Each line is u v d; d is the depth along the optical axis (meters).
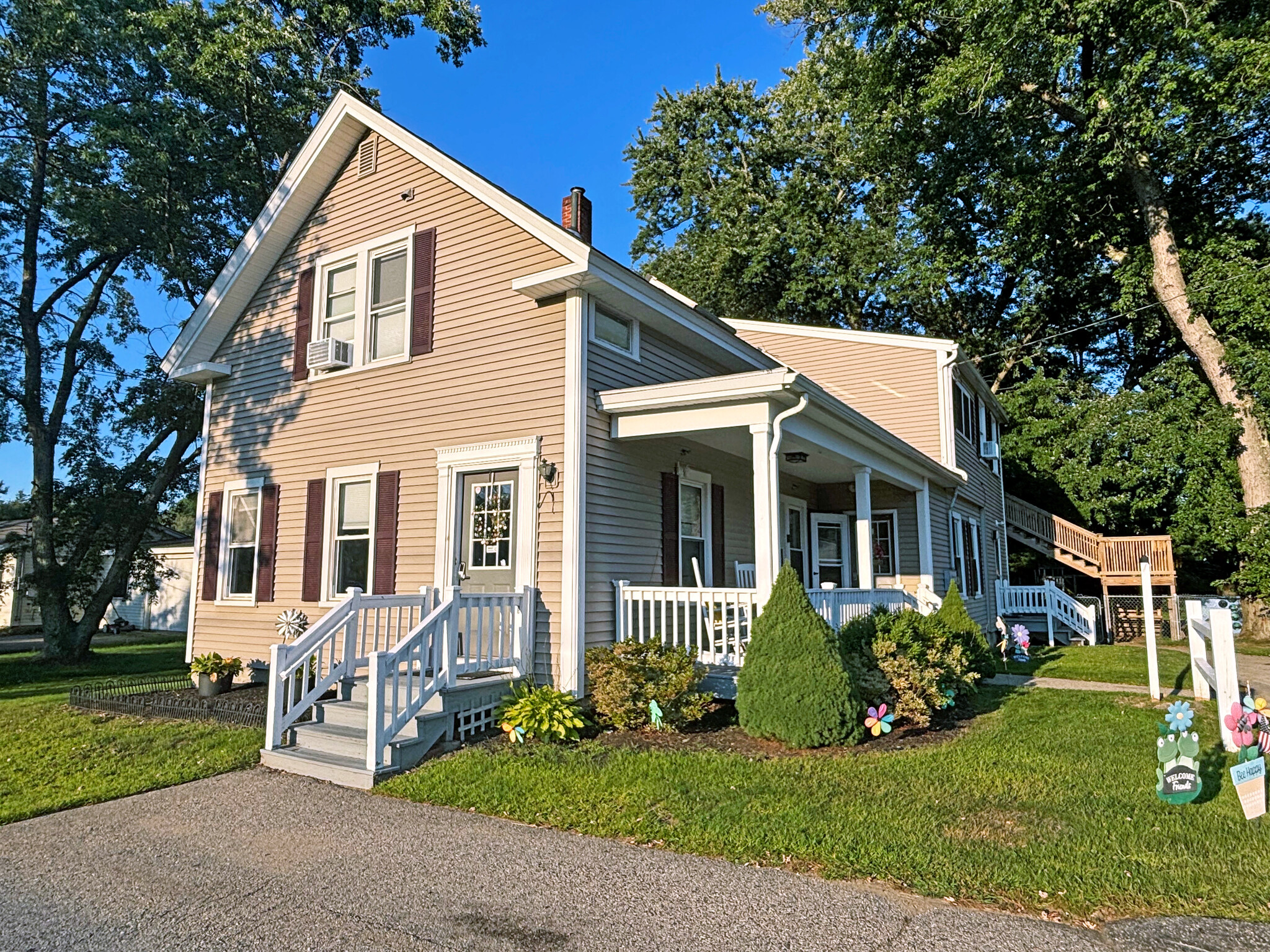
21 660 16.83
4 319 17.64
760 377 7.57
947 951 3.37
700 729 7.27
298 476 10.39
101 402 18.81
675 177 32.62
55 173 17.39
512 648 7.76
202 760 6.88
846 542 14.47
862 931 3.56
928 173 22.73
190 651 11.18
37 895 4.16
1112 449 21.42
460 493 8.88
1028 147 20.84
